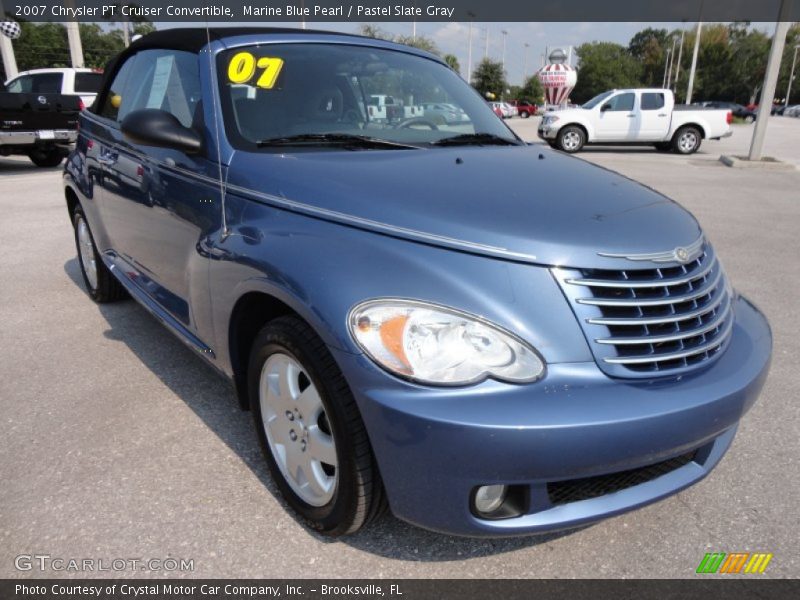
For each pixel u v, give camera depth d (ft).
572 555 7.10
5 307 14.56
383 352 5.82
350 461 6.25
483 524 5.98
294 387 7.14
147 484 8.07
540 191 7.41
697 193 32.22
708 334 6.83
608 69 303.27
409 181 7.38
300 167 7.73
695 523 7.65
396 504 6.14
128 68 12.59
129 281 11.96
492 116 11.55
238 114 8.79
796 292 16.49
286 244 6.91
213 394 10.45
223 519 7.47
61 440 9.03
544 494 6.06
